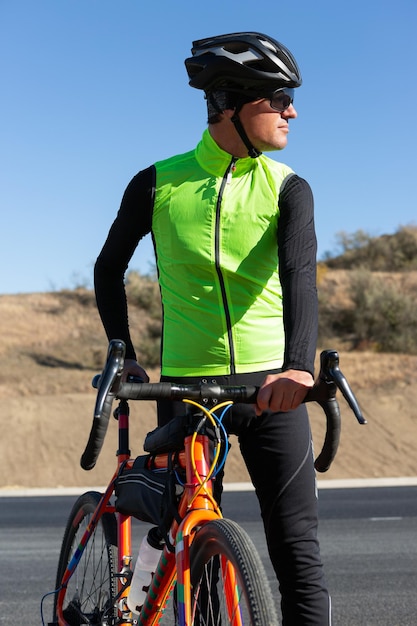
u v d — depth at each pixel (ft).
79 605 13.52
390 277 160.86
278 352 11.39
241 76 10.91
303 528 11.00
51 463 71.20
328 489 55.11
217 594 9.67
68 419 80.28
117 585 12.32
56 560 28.45
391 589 23.54
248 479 62.75
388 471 70.85
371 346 124.57
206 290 11.18
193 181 11.35
